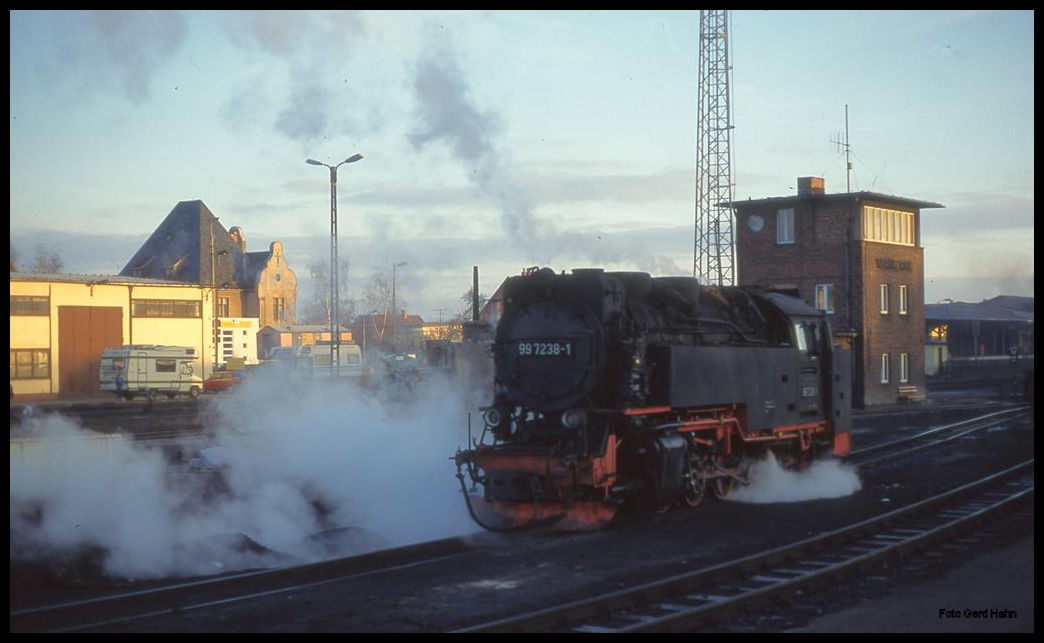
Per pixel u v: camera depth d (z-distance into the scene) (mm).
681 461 14250
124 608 9609
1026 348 68875
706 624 8555
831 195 42000
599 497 13359
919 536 11820
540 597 9656
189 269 65062
